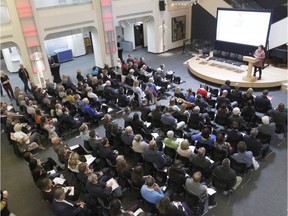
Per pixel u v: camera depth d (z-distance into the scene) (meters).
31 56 11.14
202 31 16.88
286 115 6.36
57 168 5.82
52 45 15.84
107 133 6.43
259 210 4.78
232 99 8.11
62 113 7.32
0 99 10.82
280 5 12.31
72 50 16.48
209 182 5.32
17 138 6.57
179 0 15.38
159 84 10.00
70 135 7.71
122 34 17.86
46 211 5.14
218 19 12.30
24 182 6.02
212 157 5.62
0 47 10.42
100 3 12.53
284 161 6.05
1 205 4.43
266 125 5.86
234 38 12.01
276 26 11.24
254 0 13.07
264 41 10.95
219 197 5.11
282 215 4.66
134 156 5.75
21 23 10.44
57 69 12.19
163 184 5.28
